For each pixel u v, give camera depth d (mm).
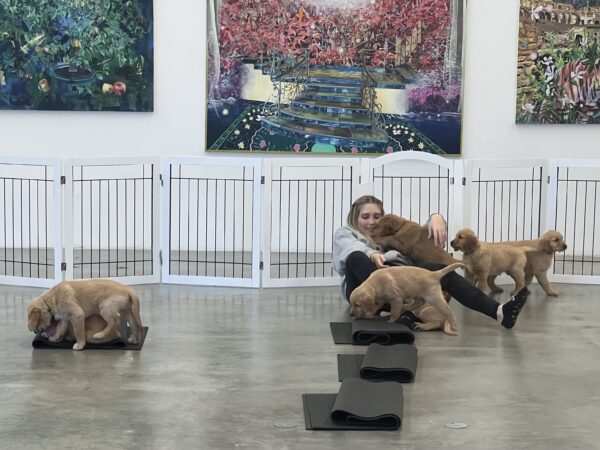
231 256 7312
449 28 7320
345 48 7305
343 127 7383
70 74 7254
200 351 4488
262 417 3541
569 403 3748
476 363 4320
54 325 4527
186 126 7422
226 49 7293
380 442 3291
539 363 4336
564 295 5930
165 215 6113
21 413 3562
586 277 6262
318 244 7484
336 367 4227
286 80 7328
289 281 6066
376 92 7355
